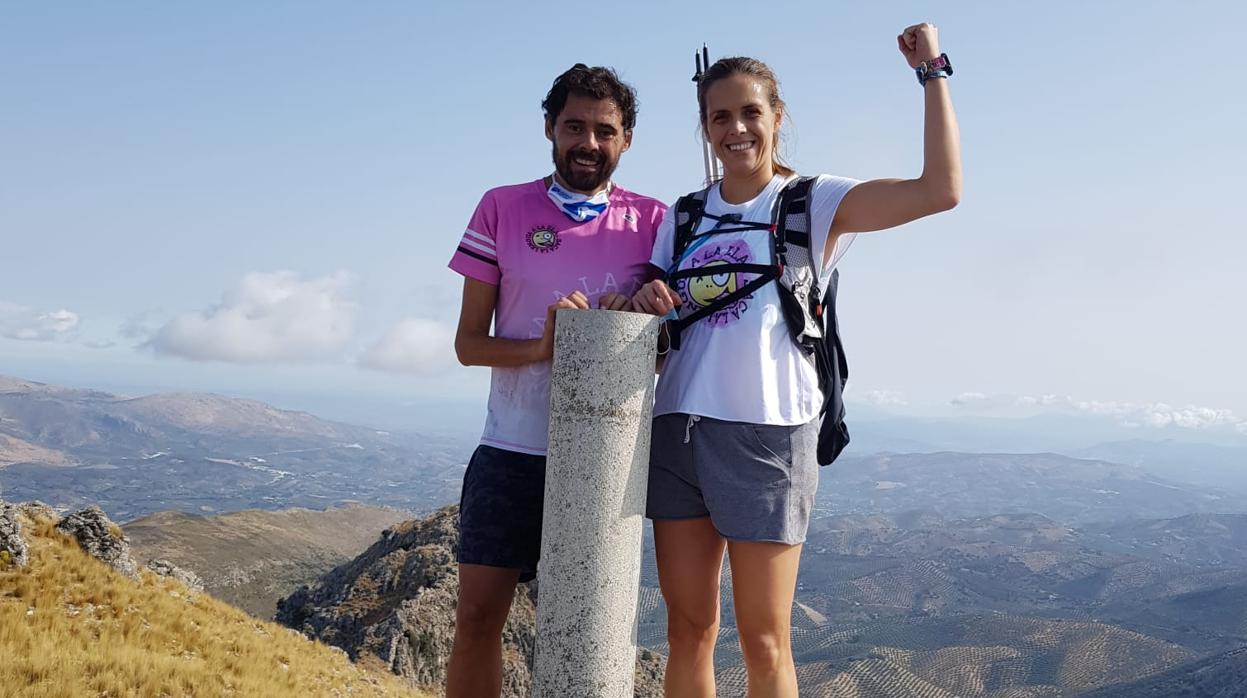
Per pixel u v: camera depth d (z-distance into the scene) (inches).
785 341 234.1
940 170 217.3
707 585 246.2
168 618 843.4
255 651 869.2
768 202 241.0
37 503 971.3
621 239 279.1
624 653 233.6
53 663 607.8
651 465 248.5
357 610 1934.1
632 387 231.6
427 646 1797.5
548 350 253.4
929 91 225.1
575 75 275.7
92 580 849.5
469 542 278.5
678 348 245.3
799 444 233.6
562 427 235.5
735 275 234.8
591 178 279.6
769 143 246.8
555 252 276.4
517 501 276.2
